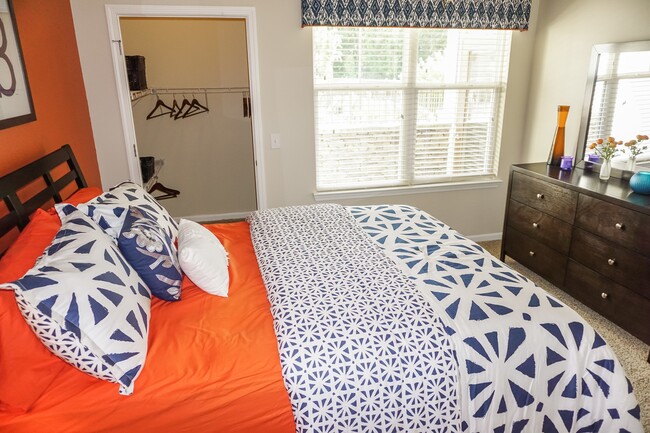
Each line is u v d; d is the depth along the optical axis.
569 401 1.51
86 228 1.49
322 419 1.35
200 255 1.76
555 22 3.44
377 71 3.54
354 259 1.97
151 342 1.47
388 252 2.10
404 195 3.88
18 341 1.22
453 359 1.45
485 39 3.66
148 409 1.28
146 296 1.57
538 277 3.40
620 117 2.90
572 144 3.37
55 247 1.37
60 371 1.34
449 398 1.43
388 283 1.75
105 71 3.05
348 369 1.38
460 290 1.72
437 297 1.67
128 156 3.24
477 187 4.00
